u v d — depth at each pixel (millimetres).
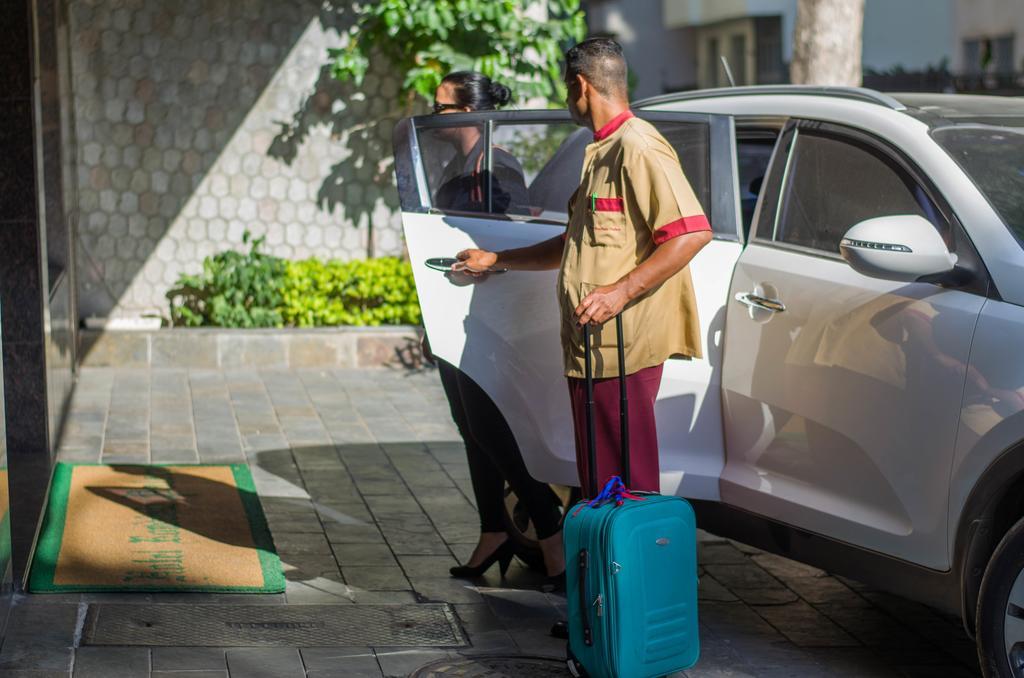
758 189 5141
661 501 3998
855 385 4188
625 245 4180
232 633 4570
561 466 4727
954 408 3920
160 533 5703
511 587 5246
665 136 4848
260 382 9477
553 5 10539
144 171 10492
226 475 6820
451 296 4730
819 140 4586
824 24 8156
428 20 9836
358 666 4328
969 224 4039
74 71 10289
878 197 4348
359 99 10781
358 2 10672
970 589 3943
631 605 3914
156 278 10555
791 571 5594
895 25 26141
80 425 7891
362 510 6324
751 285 4539
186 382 9352
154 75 10445
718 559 5738
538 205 4871
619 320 4094
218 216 10656
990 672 3820
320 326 10242
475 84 5312
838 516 4270
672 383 4602
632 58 30641
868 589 5367
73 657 4266
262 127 10672
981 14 25047
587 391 4133
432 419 8469
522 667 4371
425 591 5160
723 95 5082
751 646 4691
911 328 4047
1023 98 5004
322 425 8180
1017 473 3766
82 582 4965
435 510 6367
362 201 10883
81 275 10438
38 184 6523
